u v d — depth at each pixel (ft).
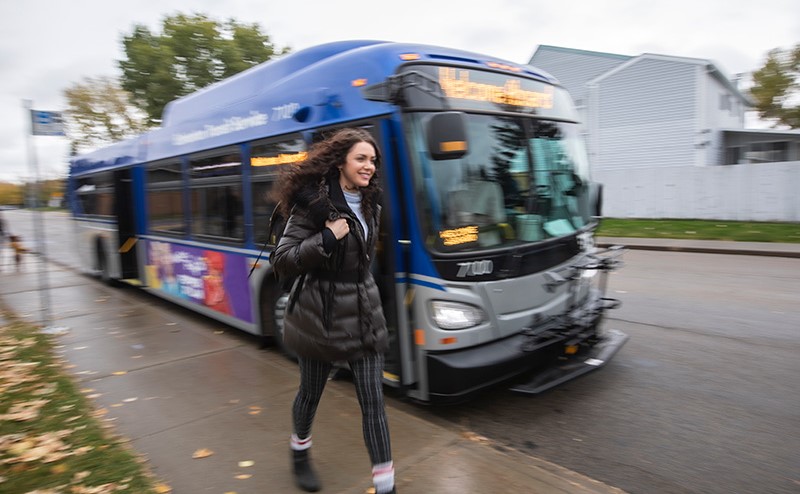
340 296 8.78
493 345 13.64
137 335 22.40
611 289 30.73
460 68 14.01
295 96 16.88
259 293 19.22
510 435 13.01
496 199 14.05
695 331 21.53
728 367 17.33
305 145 16.20
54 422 13.15
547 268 14.94
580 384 16.14
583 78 90.33
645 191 69.67
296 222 8.70
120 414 14.12
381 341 9.16
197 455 11.72
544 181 15.37
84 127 120.98
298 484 10.34
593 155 88.84
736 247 46.21
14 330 23.02
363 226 9.00
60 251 66.74
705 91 77.92
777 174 58.75
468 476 10.70
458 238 13.19
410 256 13.19
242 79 21.07
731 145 81.30
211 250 22.44
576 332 14.84
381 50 14.25
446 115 11.78
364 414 9.22
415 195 12.88
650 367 17.46
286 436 12.64
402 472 10.86
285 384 16.15
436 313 12.92
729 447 12.18
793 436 12.64
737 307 25.58
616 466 11.46
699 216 65.31
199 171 23.18
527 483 10.47
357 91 14.37
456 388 13.00
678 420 13.61
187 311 27.61
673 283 32.32
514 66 15.80
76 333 22.81
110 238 33.63
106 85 120.57
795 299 27.12
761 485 10.63
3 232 48.21
